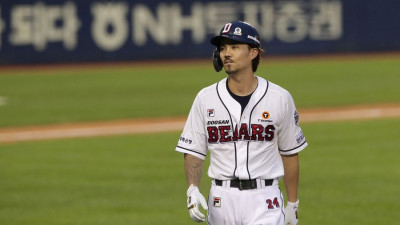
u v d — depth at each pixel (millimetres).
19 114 86125
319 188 47469
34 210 43656
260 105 22828
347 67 129000
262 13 146375
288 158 23922
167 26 143625
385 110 82750
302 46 147375
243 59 22469
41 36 138500
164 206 44094
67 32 139500
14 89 109625
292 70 126625
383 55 145875
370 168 52938
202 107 23188
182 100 95500
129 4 141750
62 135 71562
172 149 62375
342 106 86750
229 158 23109
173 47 144000
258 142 22938
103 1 140625
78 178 51812
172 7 143625
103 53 141375
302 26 147000
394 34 148500
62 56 139625
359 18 147750
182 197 46250
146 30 142875
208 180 50438
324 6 147250
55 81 118688
